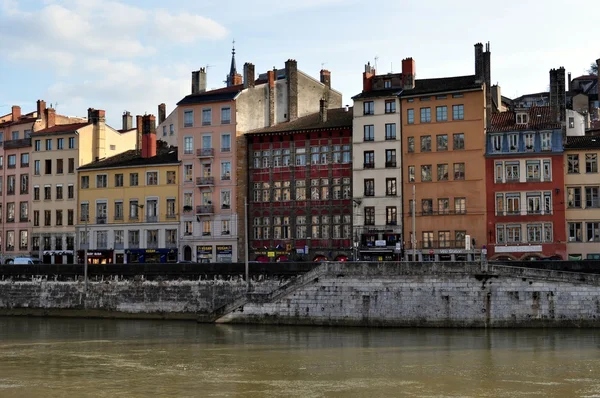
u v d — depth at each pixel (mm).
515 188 81750
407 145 86125
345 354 51312
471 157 83375
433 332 59969
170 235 95438
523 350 51500
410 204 85562
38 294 78375
